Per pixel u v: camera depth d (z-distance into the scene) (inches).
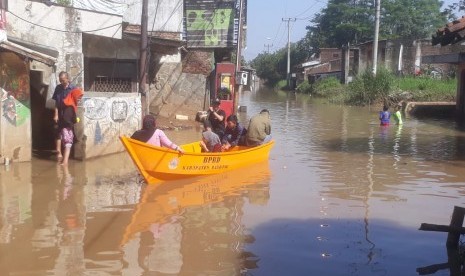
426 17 2378.2
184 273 212.8
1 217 283.0
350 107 1305.4
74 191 344.8
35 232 259.3
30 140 439.8
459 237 256.2
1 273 208.7
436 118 954.7
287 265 223.5
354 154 530.6
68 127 427.2
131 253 233.8
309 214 303.3
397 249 245.6
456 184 387.5
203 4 877.8
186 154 380.8
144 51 608.7
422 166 460.8
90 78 722.2
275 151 550.3
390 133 720.3
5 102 414.9
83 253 232.5
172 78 865.5
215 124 488.1
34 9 514.0
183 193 348.5
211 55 880.3
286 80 3211.1
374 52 1354.6
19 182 365.7
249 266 222.1
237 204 323.6
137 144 348.2
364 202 332.5
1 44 385.4
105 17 594.9
